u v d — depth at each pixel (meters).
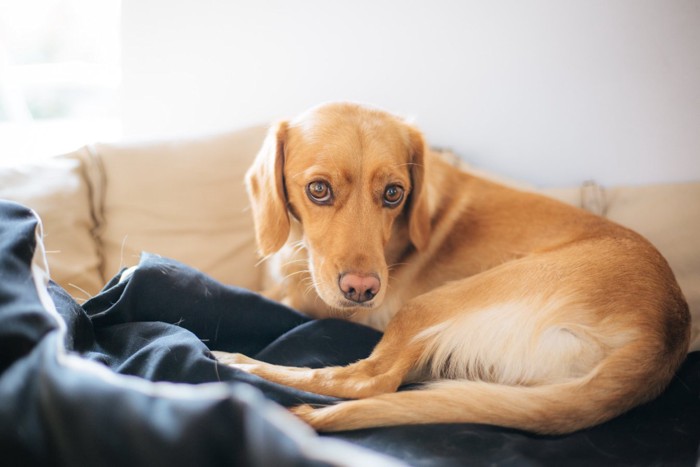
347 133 1.64
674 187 2.20
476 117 2.45
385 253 1.91
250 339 1.72
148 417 0.99
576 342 1.52
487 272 1.72
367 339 1.73
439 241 1.95
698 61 2.14
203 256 2.21
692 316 1.98
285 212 1.78
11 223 1.33
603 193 2.28
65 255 1.96
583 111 2.33
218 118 2.71
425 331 1.62
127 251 2.13
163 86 2.71
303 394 1.39
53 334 1.16
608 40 2.23
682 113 2.21
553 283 1.60
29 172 2.00
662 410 1.44
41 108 3.46
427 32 2.40
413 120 1.88
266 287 2.29
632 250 1.68
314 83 2.57
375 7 2.42
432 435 1.27
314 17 2.48
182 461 0.96
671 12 2.13
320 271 1.62
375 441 1.26
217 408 0.97
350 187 1.62
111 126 3.22
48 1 3.04
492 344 1.59
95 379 1.05
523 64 2.34
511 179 2.34
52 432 1.04
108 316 1.53
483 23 2.34
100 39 3.12
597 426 1.36
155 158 2.23
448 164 2.09
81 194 2.09
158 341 1.41
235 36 2.57
